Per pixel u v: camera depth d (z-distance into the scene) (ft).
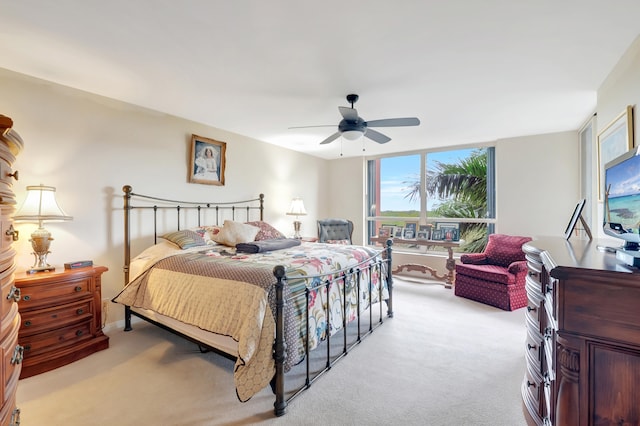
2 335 3.24
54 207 7.51
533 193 13.78
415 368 7.07
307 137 14.38
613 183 4.68
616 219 4.54
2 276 3.27
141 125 10.16
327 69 7.41
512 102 9.61
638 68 6.02
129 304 8.23
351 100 9.11
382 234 17.17
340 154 18.63
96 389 6.24
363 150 17.28
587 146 11.86
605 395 3.02
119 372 6.90
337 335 8.95
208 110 10.55
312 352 7.88
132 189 9.90
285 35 5.98
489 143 15.16
